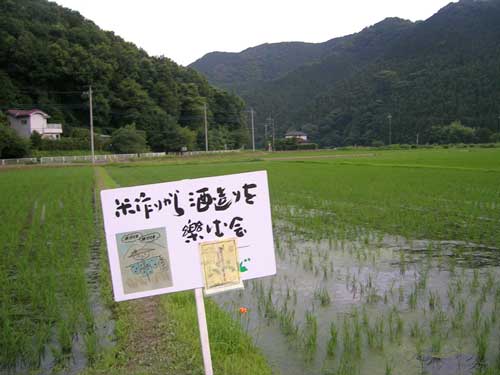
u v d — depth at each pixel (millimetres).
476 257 9625
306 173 32719
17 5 80125
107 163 55938
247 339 5434
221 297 7430
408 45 151000
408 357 5184
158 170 41875
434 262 9305
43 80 74438
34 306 6914
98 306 7023
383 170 33531
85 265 9438
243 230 4172
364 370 4906
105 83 78875
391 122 113188
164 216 4023
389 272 8703
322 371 4887
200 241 4078
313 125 131250
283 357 5223
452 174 28375
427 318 6328
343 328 6023
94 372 4805
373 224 13312
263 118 146625
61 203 19281
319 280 8289
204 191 4109
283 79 172375
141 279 3951
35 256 10227
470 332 5805
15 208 17594
